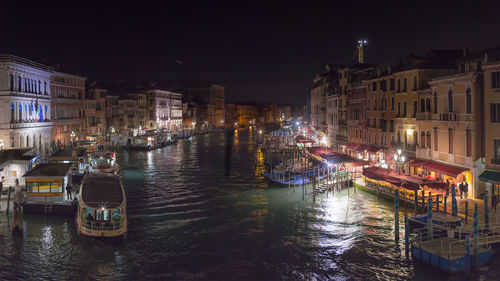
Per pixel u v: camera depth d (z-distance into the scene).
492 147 29.91
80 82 71.62
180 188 42.66
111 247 25.11
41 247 24.64
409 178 33.06
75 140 67.44
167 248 25.20
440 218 25.16
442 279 20.64
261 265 22.84
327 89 75.25
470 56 33.50
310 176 45.09
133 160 65.69
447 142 34.09
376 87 48.66
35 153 42.66
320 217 31.22
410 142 40.53
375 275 21.47
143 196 38.78
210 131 149.50
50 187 31.34
